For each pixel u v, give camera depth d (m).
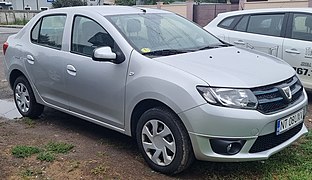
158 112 3.62
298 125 3.82
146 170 3.80
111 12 4.55
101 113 4.29
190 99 3.35
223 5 25.72
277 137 3.52
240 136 3.29
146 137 3.83
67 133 4.93
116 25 4.25
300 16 6.24
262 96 3.39
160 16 4.81
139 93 3.73
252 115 3.27
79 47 4.53
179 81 3.45
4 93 7.39
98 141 4.62
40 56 5.03
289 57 6.19
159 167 3.71
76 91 4.52
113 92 4.04
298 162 3.86
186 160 3.52
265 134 3.37
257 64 3.86
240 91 3.31
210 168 3.81
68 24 4.73
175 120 3.50
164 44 4.20
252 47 6.61
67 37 4.68
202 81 3.37
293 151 4.14
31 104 5.42
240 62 3.85
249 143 3.32
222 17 7.22
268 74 3.62
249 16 6.83
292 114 3.60
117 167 3.86
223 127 3.27
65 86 4.68
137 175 3.68
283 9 6.49
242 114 3.25
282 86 3.57
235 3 27.14
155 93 3.58
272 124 3.39
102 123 4.32
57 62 4.73
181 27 4.73
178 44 4.30
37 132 4.98
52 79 4.87
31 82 5.29
